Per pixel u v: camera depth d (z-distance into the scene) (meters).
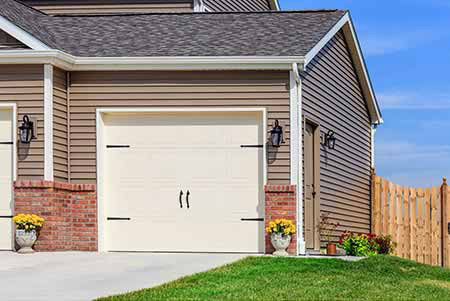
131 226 16.00
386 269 13.31
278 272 12.16
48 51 15.08
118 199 16.06
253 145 15.74
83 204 15.84
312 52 15.73
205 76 15.73
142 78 15.85
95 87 15.91
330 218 18.11
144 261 13.91
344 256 16.20
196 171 15.91
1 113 15.58
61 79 15.80
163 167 15.99
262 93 15.57
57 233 15.46
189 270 12.64
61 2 20.58
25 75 15.34
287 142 15.45
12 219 15.50
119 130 16.08
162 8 20.33
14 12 16.77
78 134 15.93
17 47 15.50
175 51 15.87
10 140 15.54
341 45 19.50
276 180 15.42
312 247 17.05
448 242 19.28
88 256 14.71
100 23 17.98
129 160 16.05
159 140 16.00
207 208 15.88
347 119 20.08
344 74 19.83
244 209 15.76
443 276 13.38
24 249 15.12
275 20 17.86
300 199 15.43
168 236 15.92
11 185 15.52
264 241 15.59
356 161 20.89
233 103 15.64
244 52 15.60
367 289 11.00
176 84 15.78
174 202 15.95
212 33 17.03
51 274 12.18
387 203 21.34
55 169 15.45
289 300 9.80
